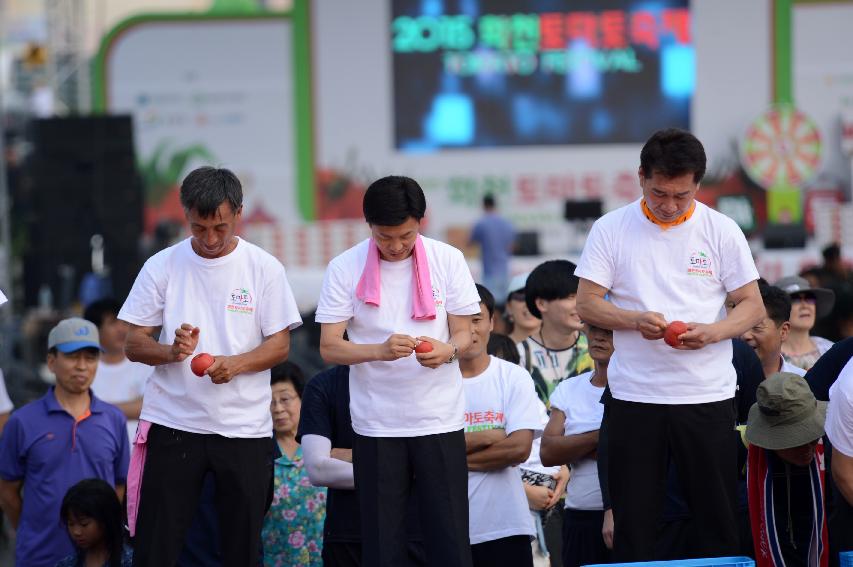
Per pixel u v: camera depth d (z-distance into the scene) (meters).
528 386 14.02
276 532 15.15
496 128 50.88
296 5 51.62
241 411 12.28
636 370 11.84
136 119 52.22
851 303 19.12
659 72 50.31
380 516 11.76
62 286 38.88
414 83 51.22
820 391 13.17
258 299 12.40
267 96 52.22
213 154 52.34
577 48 50.22
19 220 48.09
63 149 38.47
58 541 16.22
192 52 52.19
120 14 96.62
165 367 12.34
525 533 13.63
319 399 14.00
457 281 12.02
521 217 50.88
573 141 50.53
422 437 11.80
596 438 13.91
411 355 11.77
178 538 12.26
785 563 12.45
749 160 49.56
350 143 51.84
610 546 13.16
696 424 11.72
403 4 51.09
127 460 16.88
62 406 16.47
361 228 48.69
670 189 11.34
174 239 44.59
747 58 50.50
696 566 11.16
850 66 50.62
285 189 52.31
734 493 11.96
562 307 16.17
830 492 13.07
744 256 11.80
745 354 13.73
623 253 11.89
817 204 47.69
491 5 50.53
